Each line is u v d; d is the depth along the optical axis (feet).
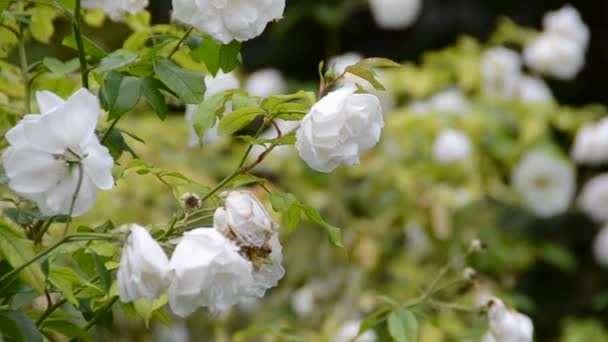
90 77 8.03
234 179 6.64
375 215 15.79
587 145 16.75
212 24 5.91
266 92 17.21
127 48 7.89
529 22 28.81
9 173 5.46
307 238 15.71
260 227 5.73
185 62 7.75
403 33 29.27
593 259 22.74
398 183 15.34
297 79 29.19
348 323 13.75
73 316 7.01
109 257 6.61
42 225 6.84
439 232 14.80
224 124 6.28
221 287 5.49
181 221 6.34
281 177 16.60
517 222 19.60
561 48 17.10
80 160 5.50
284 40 28.73
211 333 14.87
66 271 6.15
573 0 28.76
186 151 15.15
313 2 26.86
